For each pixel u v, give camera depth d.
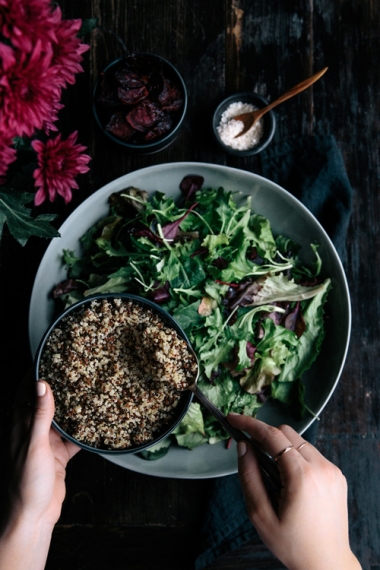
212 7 0.77
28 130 0.47
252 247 0.72
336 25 0.78
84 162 0.52
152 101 0.71
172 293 0.69
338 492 0.59
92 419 0.63
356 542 0.77
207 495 0.75
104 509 0.76
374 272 0.78
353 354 0.78
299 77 0.78
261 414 0.73
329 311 0.73
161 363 0.62
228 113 0.76
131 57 0.71
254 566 0.76
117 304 0.64
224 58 0.77
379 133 0.78
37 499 0.61
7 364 0.76
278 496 0.59
